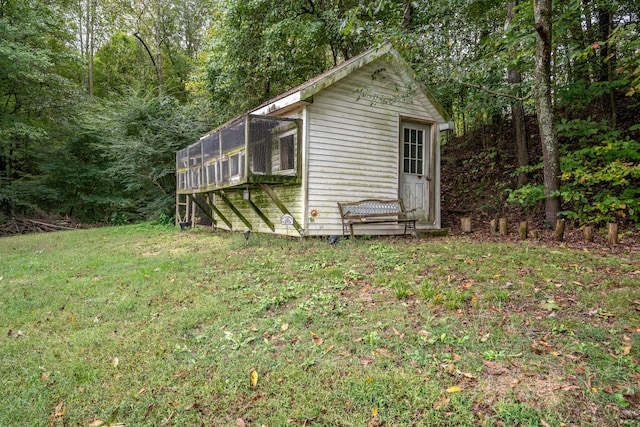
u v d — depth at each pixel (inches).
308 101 277.4
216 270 214.8
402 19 355.9
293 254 239.8
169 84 876.0
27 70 556.7
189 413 90.2
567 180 291.6
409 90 313.7
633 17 328.8
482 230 326.3
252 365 108.7
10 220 596.7
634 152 264.2
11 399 98.7
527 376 96.1
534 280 163.3
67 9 770.8
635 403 84.2
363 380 97.4
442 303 142.8
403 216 313.1
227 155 291.4
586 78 362.3
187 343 125.0
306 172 282.0
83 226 647.8
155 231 440.5
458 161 509.7
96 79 900.6
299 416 86.4
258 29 483.8
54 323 148.1
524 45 312.5
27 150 663.1
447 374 98.8
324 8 478.3
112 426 87.0
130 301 168.1
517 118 372.8
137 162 516.7
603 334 113.1
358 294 160.2
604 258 195.3
